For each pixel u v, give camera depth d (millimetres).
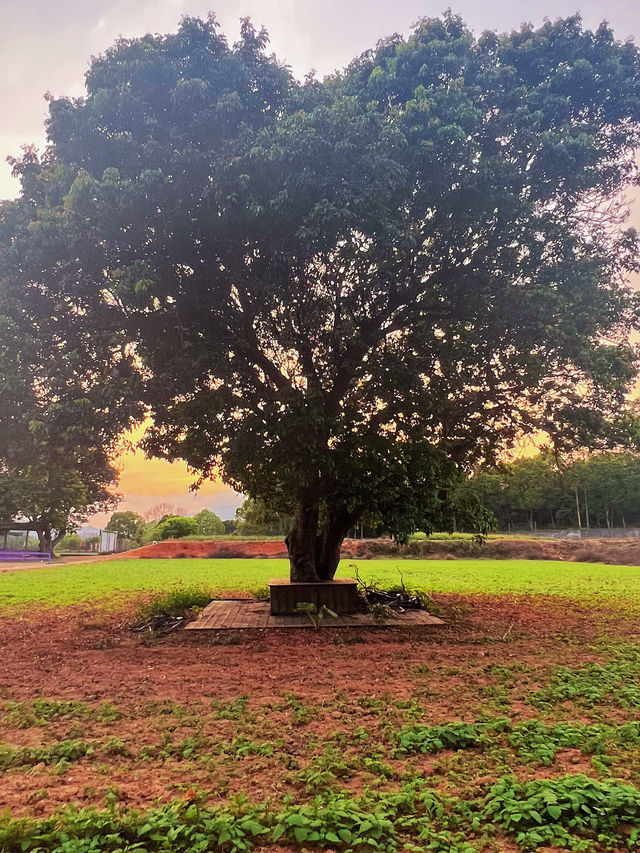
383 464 10570
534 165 9875
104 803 3838
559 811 3443
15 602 16062
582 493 70000
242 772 4367
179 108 9445
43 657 8969
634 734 5027
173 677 7535
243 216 9141
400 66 10508
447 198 9664
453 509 12188
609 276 11312
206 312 10766
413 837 3396
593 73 10109
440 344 11469
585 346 10297
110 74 9836
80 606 15141
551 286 10180
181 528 62094
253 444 10117
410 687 6934
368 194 8531
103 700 6516
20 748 4926
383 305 11930
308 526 12922
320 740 5090
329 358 12094
